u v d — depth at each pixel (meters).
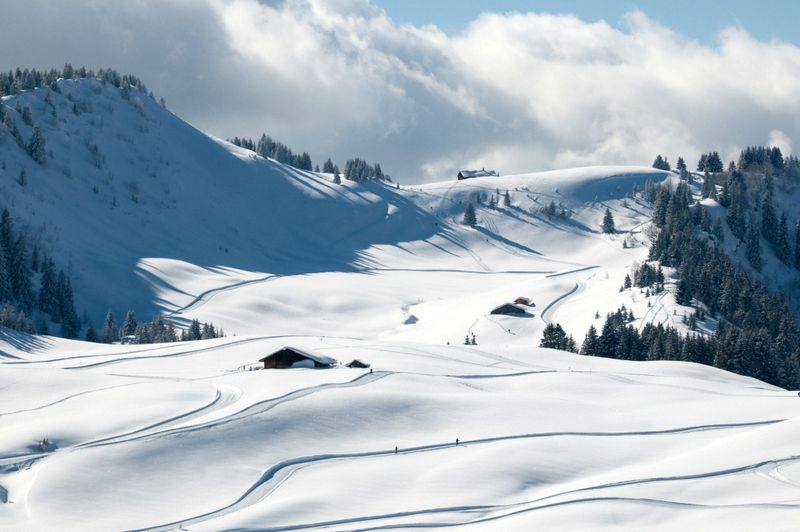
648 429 131.12
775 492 97.62
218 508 97.62
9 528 91.19
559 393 152.88
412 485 104.81
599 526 90.06
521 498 101.56
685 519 90.94
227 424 119.12
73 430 115.75
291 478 107.12
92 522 93.25
